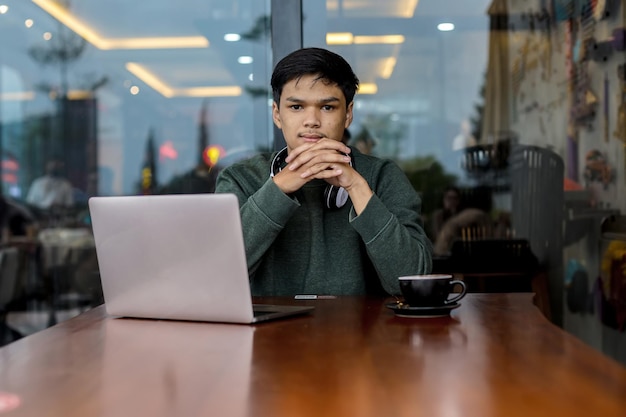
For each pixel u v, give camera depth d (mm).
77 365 1033
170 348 1141
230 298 1343
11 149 3602
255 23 3102
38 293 3648
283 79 1836
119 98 3418
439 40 3377
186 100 3250
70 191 3588
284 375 932
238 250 1313
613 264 2811
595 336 2963
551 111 3414
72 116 3525
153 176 3350
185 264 1375
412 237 1806
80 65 3492
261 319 1351
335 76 1821
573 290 3150
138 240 1420
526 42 3434
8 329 3650
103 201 1450
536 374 904
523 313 1408
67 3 3471
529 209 3354
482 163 3414
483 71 3418
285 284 1926
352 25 3266
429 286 1389
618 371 916
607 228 2908
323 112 1833
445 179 3424
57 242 3633
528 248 3230
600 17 2988
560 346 1074
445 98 3396
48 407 824
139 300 1451
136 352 1118
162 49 3309
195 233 1349
